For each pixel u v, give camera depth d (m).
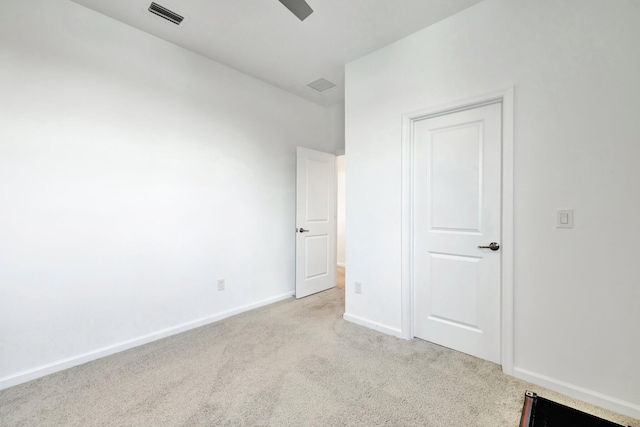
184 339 2.46
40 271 1.94
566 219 1.70
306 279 3.66
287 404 1.63
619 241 1.56
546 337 1.78
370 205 2.67
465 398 1.67
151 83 2.43
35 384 1.83
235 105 3.03
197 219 2.73
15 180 1.85
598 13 1.61
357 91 2.77
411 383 1.82
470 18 2.07
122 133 2.28
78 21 2.07
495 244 2.02
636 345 1.53
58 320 2.00
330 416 1.54
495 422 1.48
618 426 1.36
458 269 2.21
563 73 1.71
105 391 1.76
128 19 2.23
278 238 3.48
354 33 2.38
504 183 1.91
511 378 1.87
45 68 1.95
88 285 2.12
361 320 2.74
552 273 1.75
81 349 2.09
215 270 2.87
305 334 2.54
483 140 2.08
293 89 3.51
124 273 2.29
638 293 1.52
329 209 3.99
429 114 2.30
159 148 2.48
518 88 1.86
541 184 1.78
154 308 2.46
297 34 2.41
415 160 2.43
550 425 1.38
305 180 3.62
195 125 2.71
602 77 1.60
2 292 1.82
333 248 4.08
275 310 3.15
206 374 1.93
